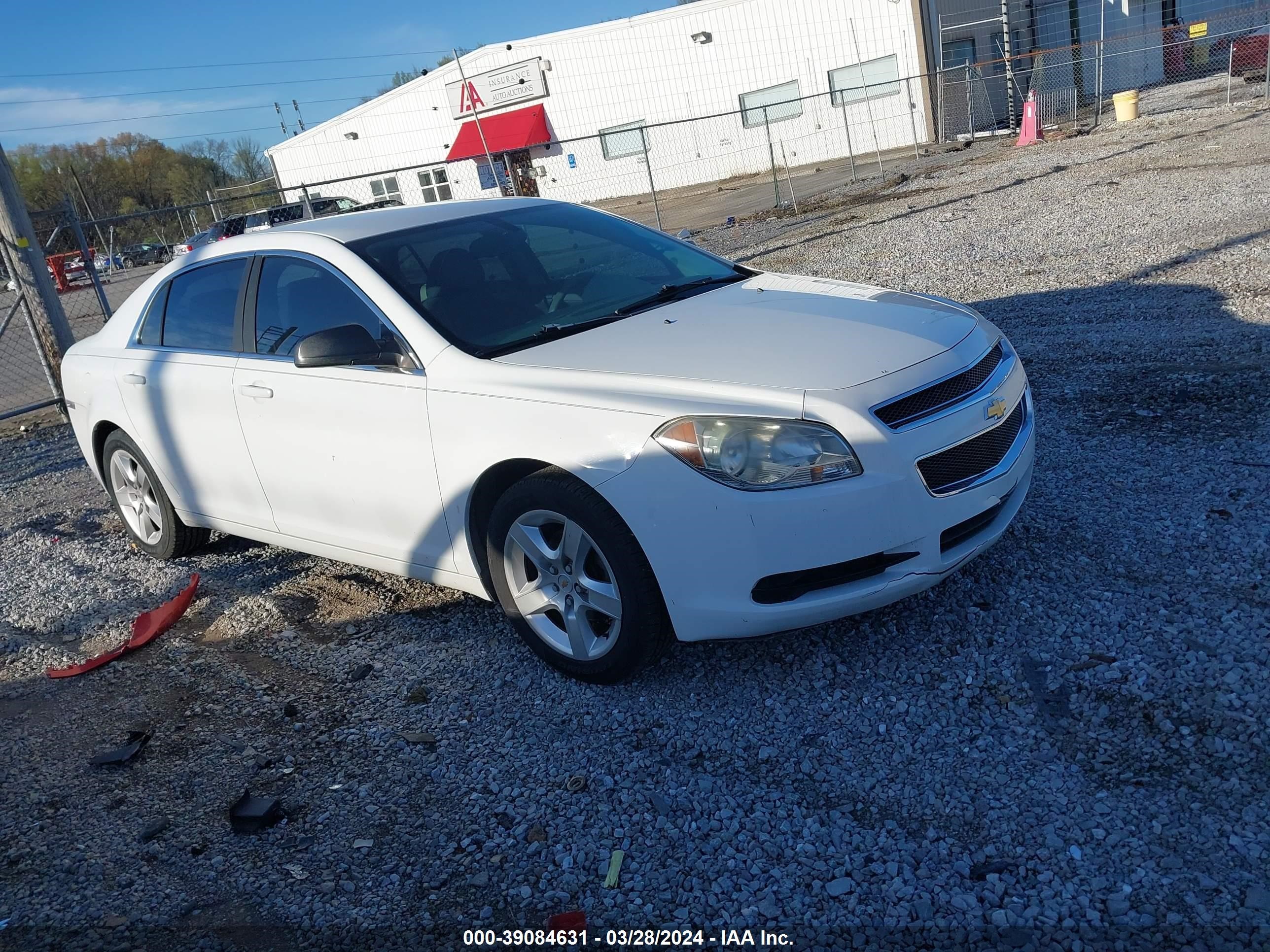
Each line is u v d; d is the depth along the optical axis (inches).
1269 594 130.6
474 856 108.3
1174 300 276.8
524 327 148.3
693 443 118.6
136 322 198.2
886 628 138.3
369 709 140.8
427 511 146.4
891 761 112.9
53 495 289.4
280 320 165.8
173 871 112.4
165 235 2588.6
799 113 1147.3
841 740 117.7
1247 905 87.0
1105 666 121.7
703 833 106.3
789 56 1127.0
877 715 121.0
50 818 125.4
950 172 703.1
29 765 138.4
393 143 1405.0
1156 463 176.1
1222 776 102.0
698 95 1201.4
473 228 168.9
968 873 95.5
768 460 116.3
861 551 117.4
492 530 137.5
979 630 134.0
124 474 209.3
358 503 156.5
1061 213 438.3
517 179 1321.4
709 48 1171.9
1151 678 118.2
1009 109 901.8
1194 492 162.6
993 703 119.6
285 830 117.0
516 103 1301.7
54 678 163.6
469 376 138.0
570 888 101.6
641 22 1194.6
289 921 102.5
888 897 94.0
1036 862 95.4
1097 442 189.6
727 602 120.6
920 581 122.2
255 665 158.7
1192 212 386.0
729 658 138.0
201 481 186.1
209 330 179.2
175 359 182.7
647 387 125.4
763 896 96.6
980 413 126.9
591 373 130.8
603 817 111.2
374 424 148.4
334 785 124.3
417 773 124.3
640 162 1261.1
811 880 97.7
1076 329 266.7
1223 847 93.4
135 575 207.3
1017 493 138.4
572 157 1295.5
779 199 748.0
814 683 129.1
